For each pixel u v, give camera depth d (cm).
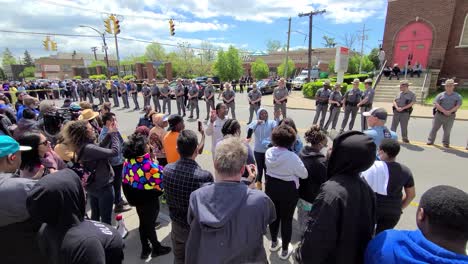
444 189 111
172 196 217
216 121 455
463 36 1739
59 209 141
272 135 275
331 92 921
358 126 1000
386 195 231
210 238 140
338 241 141
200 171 215
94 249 142
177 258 234
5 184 174
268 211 153
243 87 3014
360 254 145
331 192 142
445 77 1823
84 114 450
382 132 376
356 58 5241
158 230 345
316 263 142
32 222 179
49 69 7638
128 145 269
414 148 700
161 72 5072
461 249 106
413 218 373
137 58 7262
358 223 142
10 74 7775
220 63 3725
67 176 149
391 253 117
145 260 289
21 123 435
